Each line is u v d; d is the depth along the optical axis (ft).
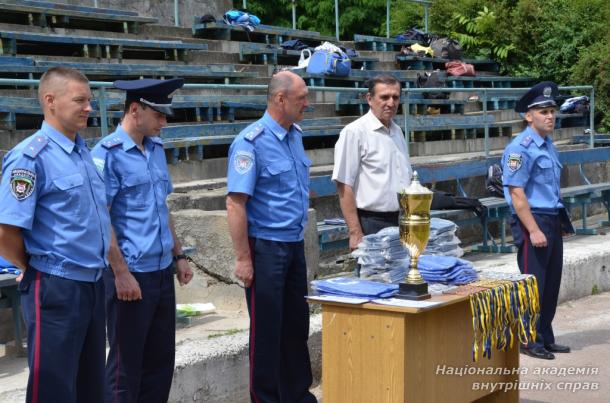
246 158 14.71
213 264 20.57
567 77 53.78
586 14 53.16
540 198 19.30
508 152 19.25
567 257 26.23
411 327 12.85
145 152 14.01
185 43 39.68
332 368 13.42
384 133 17.46
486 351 13.64
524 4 54.19
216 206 23.54
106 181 13.55
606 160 40.11
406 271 13.97
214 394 16.17
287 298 15.52
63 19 36.63
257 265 14.97
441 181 32.19
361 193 17.40
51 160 11.81
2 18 35.76
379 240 13.85
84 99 11.96
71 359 11.92
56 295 11.78
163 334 14.17
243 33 47.24
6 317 18.81
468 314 14.28
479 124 42.27
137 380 13.79
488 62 56.03
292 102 14.90
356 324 13.12
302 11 78.38
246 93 38.09
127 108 13.80
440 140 40.91
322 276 25.00
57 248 11.80
